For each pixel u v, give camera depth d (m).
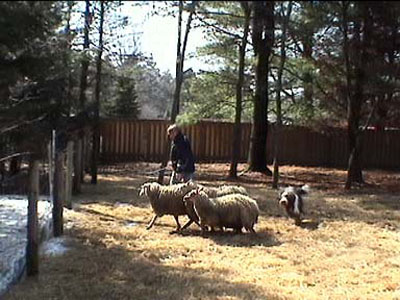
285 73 17.55
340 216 11.49
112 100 26.17
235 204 9.32
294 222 10.70
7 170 15.59
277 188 15.45
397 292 6.41
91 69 16.77
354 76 15.76
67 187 11.25
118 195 13.34
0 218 9.10
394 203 13.38
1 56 4.66
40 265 7.08
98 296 5.98
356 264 7.73
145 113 39.75
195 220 9.56
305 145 23.95
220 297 6.03
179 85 16.11
